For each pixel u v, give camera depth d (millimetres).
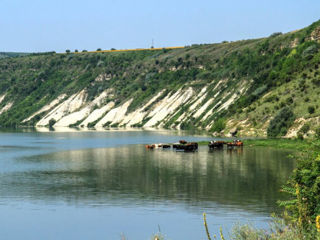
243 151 103812
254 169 75438
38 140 160875
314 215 26844
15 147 131250
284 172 71562
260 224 41625
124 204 51781
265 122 135625
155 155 102688
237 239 24844
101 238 39656
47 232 41688
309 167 34000
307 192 29312
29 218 46500
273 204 50125
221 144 113250
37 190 60562
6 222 45094
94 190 60156
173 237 39000
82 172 76688
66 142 149625
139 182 65500
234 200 52469
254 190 57875
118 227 42812
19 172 77562
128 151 114000
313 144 37094
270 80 167625
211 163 84688
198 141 135250
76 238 39812
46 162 92312
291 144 108125
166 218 45438
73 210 49281
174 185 62531
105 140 155000
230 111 168500
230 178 67062
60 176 72625
